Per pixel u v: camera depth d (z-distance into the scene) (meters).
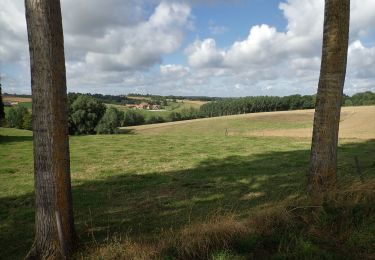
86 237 7.92
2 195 12.74
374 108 69.50
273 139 31.84
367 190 7.43
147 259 5.76
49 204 5.94
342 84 7.94
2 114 39.06
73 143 28.30
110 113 61.88
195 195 11.87
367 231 6.21
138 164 18.91
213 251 5.85
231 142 29.30
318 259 5.55
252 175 14.87
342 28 7.68
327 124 7.95
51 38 5.70
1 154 22.11
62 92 5.94
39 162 5.90
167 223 8.62
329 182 7.90
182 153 22.92
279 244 6.07
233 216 6.99
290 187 11.69
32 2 5.59
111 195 12.30
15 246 7.88
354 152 21.20
